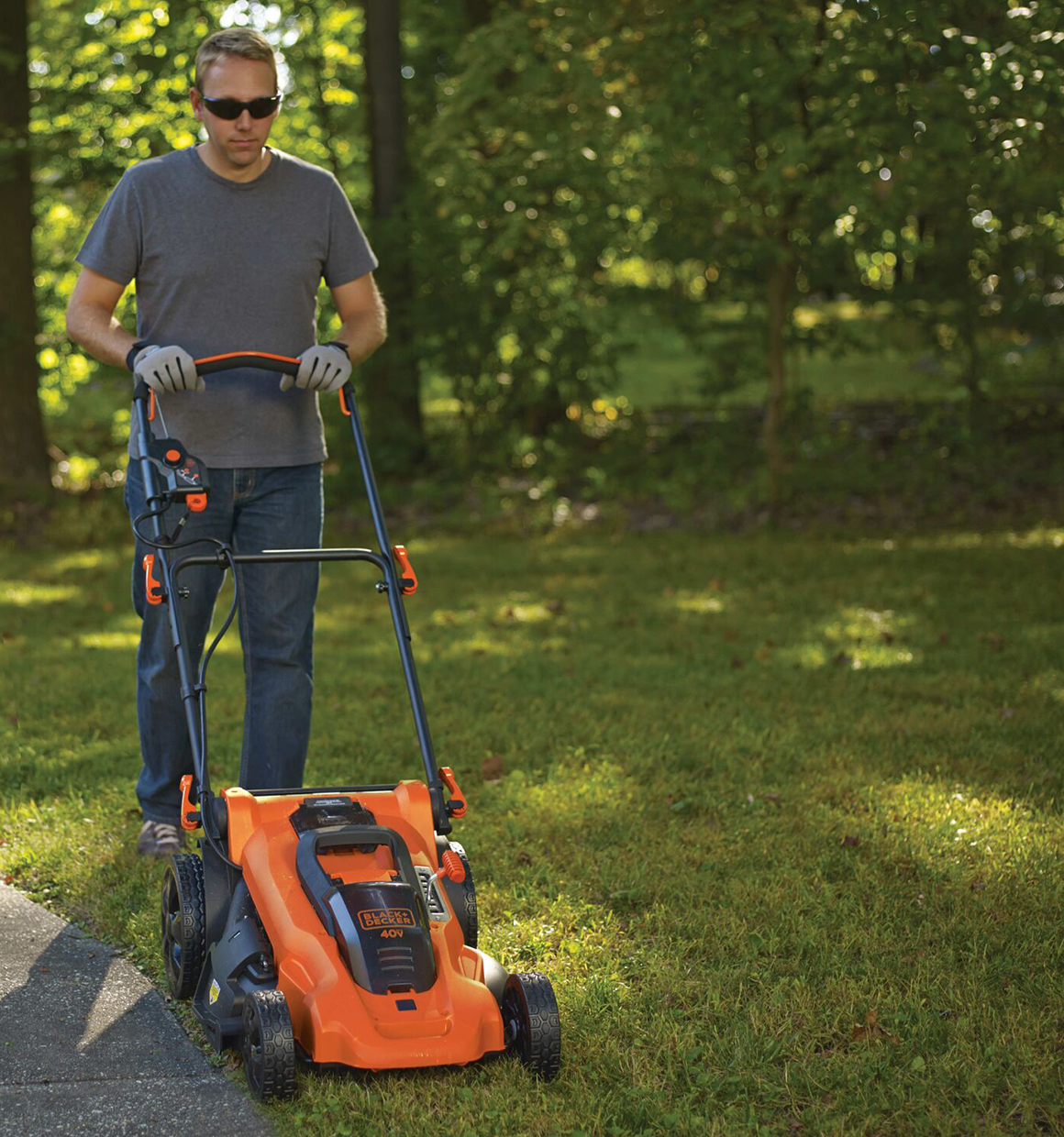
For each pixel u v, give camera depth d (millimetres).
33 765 5852
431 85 15828
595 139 11711
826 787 5531
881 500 13398
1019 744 6094
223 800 3709
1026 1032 3502
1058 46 10039
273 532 4594
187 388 4152
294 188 4480
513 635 8484
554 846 4902
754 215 11766
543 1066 3262
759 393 20219
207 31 13508
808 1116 3180
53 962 4039
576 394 14203
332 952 3211
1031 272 14719
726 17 10695
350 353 4621
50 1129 3119
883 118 10320
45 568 11062
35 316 13859
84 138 13273
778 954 4066
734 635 8305
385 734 6293
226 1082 3352
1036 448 14531
